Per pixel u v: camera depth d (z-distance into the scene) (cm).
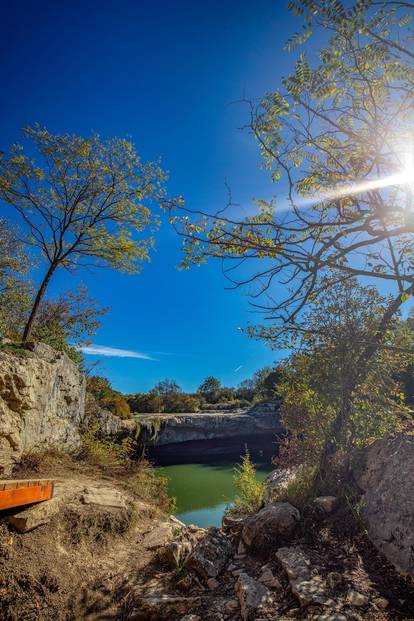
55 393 898
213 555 398
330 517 404
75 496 583
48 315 1487
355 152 278
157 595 370
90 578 443
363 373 457
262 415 3030
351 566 319
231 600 322
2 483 415
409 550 305
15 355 764
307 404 535
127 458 959
